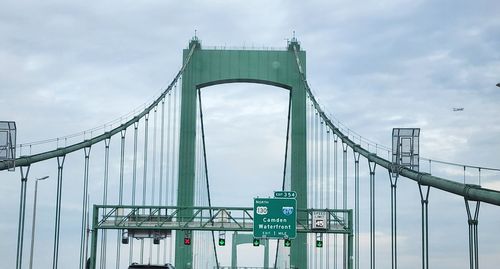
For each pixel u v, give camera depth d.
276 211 60.28
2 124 51.66
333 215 68.06
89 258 66.69
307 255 93.62
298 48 102.38
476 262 37.03
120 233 75.75
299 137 99.19
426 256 46.69
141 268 36.81
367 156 63.47
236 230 65.88
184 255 90.62
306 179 97.81
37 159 54.81
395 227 55.16
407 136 53.62
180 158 97.69
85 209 66.44
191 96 100.44
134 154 78.31
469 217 37.66
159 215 66.69
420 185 47.75
